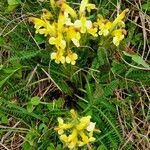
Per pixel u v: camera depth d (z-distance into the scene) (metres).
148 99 0.21
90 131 0.18
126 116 0.21
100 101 0.20
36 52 0.20
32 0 0.23
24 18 0.22
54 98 0.22
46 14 0.20
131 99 0.21
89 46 0.21
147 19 0.22
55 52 0.20
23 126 0.21
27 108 0.21
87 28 0.18
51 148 0.20
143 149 0.20
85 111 0.20
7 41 0.23
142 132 0.21
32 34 0.22
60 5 0.19
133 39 0.22
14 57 0.21
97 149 0.20
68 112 0.20
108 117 0.20
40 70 0.22
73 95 0.22
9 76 0.21
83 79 0.22
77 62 0.21
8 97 0.21
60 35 0.18
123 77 0.21
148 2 0.22
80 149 0.20
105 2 0.22
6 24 0.23
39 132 0.21
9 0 0.22
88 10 0.20
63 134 0.19
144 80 0.21
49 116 0.21
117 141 0.20
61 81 0.21
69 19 0.18
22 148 0.21
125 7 0.23
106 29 0.19
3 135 0.21
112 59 0.21
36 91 0.22
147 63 0.22
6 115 0.21
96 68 0.21
